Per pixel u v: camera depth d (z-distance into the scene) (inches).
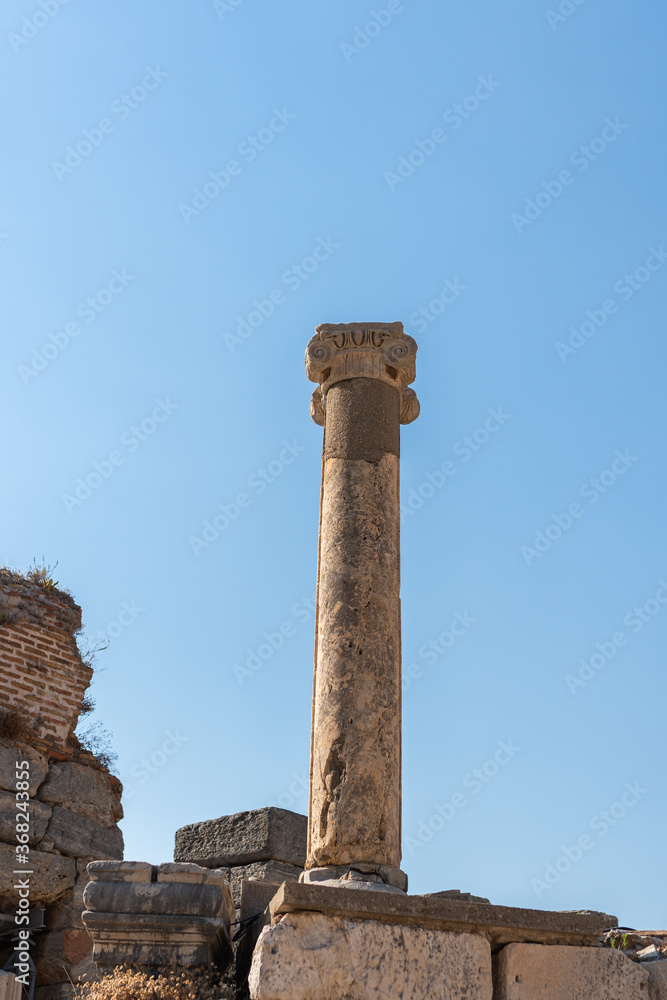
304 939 262.1
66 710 519.8
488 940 280.5
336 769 310.0
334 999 257.0
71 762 508.7
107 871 312.2
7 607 513.3
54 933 463.8
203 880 310.2
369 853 297.9
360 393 367.9
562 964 283.6
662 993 293.4
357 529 343.9
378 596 334.3
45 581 545.0
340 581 336.2
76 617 546.9
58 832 482.3
